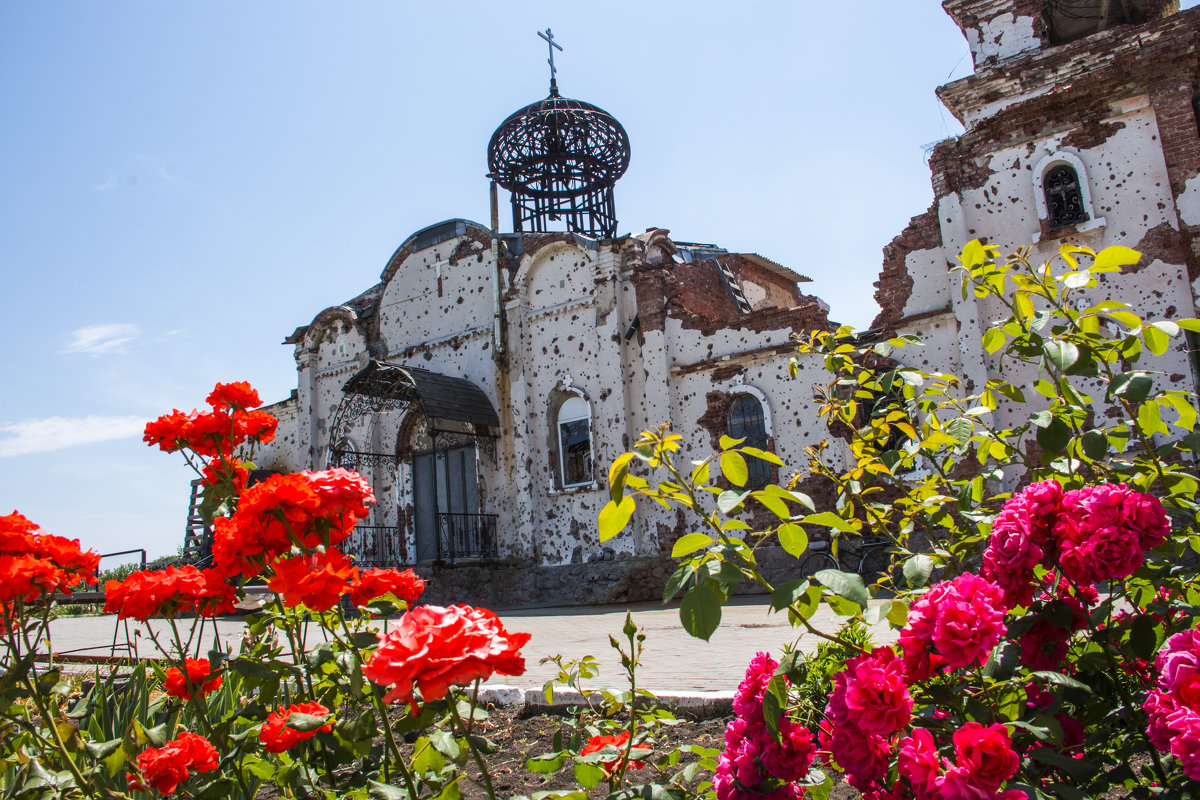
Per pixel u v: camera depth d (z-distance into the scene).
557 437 18.78
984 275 3.31
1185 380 12.02
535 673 7.30
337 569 2.26
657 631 10.56
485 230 20.56
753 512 15.68
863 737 2.05
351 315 23.31
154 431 2.79
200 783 2.60
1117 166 12.97
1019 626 2.29
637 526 17.17
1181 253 12.33
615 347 17.73
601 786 3.85
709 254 24.77
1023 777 2.18
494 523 19.23
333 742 2.58
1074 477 2.82
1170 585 2.60
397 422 21.72
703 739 4.39
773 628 9.60
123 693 4.49
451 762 2.36
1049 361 2.84
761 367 16.17
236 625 12.91
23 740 2.75
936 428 3.39
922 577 2.32
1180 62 12.55
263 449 25.64
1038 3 13.99
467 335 20.53
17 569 2.43
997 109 13.98
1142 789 2.22
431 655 1.64
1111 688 2.50
